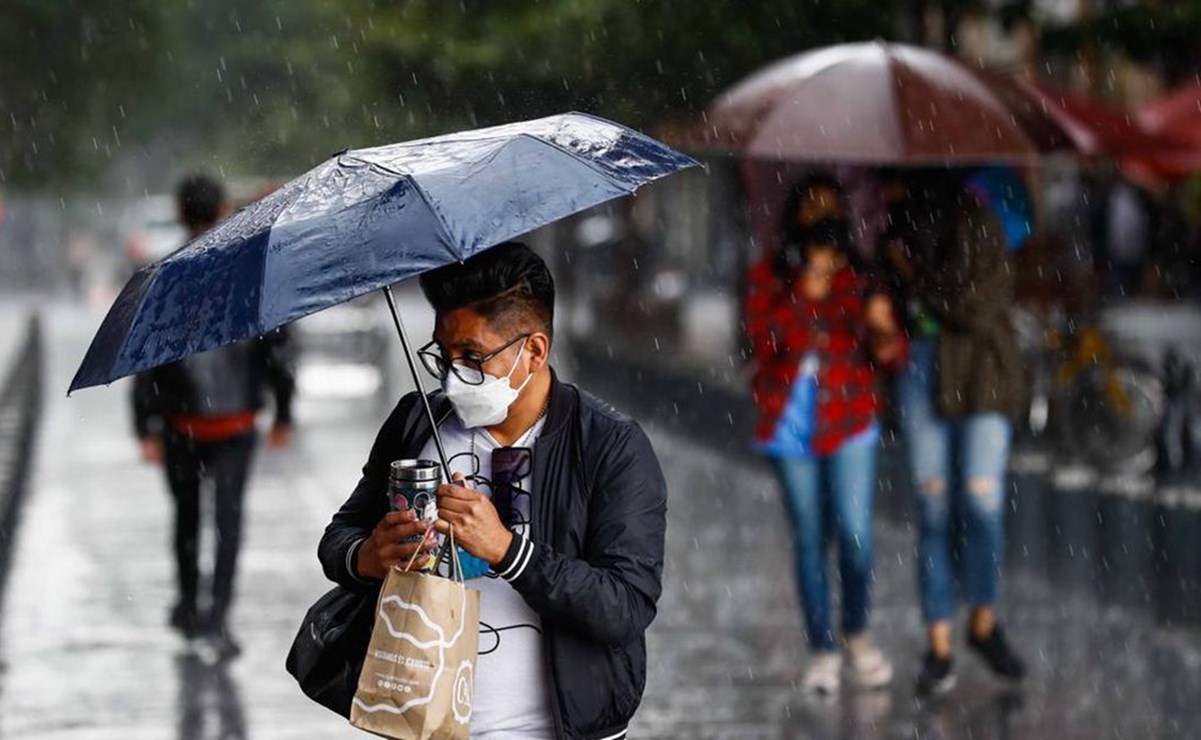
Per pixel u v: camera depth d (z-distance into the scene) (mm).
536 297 10336
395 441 10945
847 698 21953
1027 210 22797
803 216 22031
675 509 36531
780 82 22859
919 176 22094
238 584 29703
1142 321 70125
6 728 21281
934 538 21922
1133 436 37125
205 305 9773
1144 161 34156
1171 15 38188
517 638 10469
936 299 21562
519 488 10484
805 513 22188
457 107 44938
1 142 118562
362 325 65688
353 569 10406
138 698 22625
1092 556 29391
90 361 10133
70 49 112812
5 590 29469
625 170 10383
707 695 22219
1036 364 40094
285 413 24953
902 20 38156
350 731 21062
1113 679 22453
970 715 21047
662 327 73688
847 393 21922
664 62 40812
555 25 42500
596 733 10477
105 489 40688
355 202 9906
